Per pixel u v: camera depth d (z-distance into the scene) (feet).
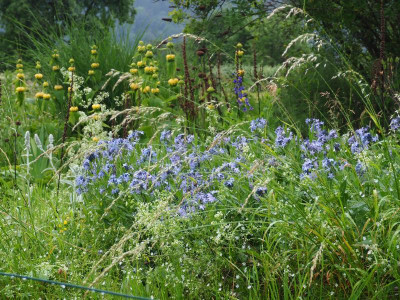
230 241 9.36
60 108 24.62
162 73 26.40
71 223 11.82
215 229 9.92
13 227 11.71
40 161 18.17
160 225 9.18
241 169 11.73
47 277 9.52
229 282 9.68
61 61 25.84
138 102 20.97
